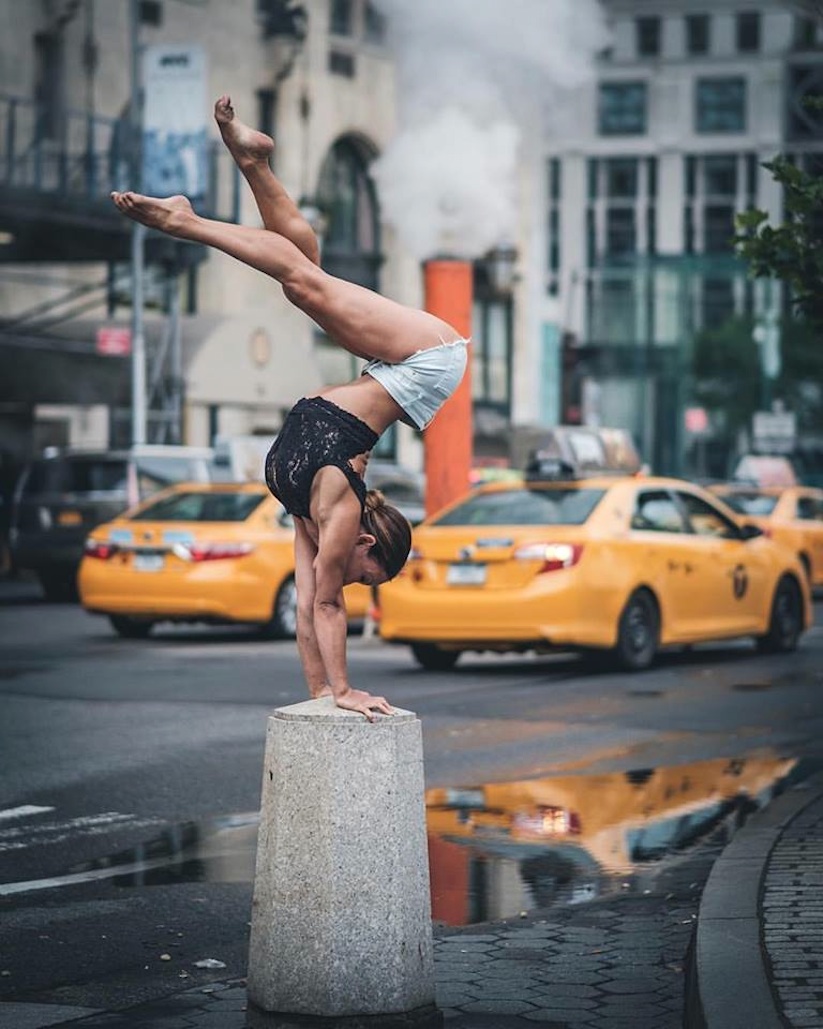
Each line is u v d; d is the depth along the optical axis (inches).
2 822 405.4
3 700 616.7
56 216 1386.6
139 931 310.3
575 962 281.4
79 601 1186.0
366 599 882.1
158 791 443.8
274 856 243.9
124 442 1585.9
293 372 1750.7
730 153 5064.0
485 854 370.0
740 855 322.7
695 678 702.5
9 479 1416.1
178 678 690.2
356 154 2069.4
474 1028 246.1
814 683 684.7
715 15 5049.2
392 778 243.3
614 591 707.4
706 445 3718.0
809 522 1179.3
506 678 702.5
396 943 241.8
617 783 457.7
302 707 248.2
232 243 241.6
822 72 5004.9
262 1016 243.9
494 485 751.7
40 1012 259.4
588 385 2847.0
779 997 226.5
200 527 860.6
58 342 1540.4
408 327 247.6
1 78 1612.9
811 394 3565.5
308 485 247.9
